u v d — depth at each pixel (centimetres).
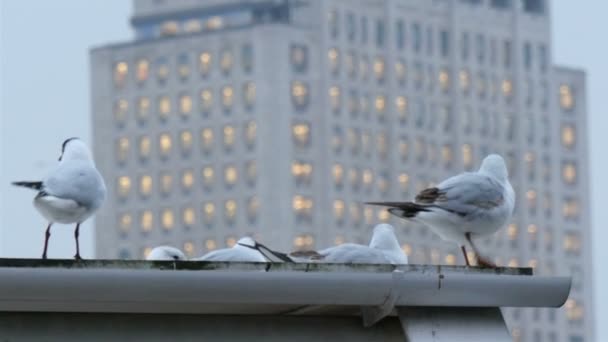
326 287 1179
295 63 19712
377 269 1191
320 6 19812
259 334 1225
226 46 19838
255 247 1705
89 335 1194
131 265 1159
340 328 1234
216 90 19825
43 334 1188
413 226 19725
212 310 1209
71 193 1473
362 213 19950
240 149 19712
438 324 1209
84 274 1149
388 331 1237
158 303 1170
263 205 19462
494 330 1212
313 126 19775
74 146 1512
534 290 1206
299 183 19588
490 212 1616
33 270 1142
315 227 19662
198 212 19912
